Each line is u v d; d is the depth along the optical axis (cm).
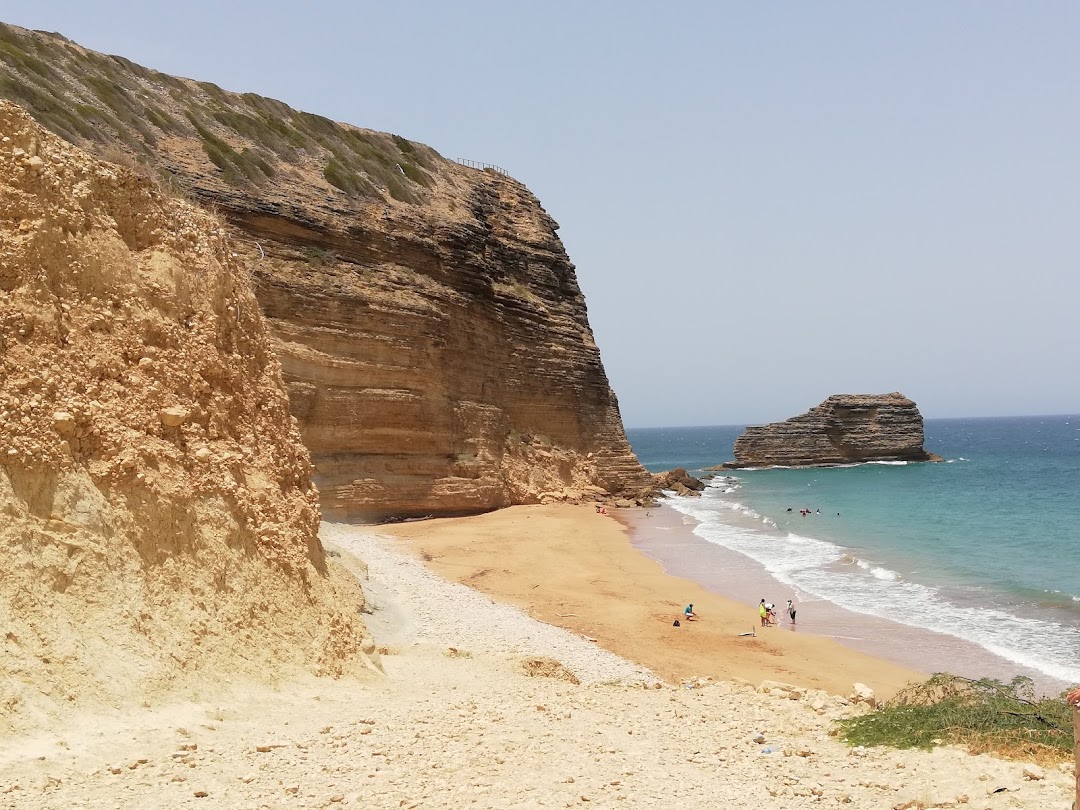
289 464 1603
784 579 3638
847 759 1181
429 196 5997
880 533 5181
